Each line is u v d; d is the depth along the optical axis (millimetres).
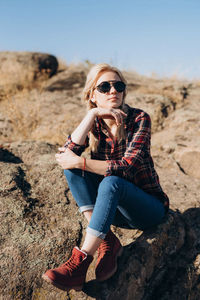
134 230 2387
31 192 2777
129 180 2068
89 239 1830
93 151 2246
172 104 5246
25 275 1984
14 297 1871
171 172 3666
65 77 7703
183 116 4812
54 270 1760
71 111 5305
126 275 1983
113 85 2178
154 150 4168
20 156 3496
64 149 2146
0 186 2750
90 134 2217
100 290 1888
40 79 7543
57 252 2164
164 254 2270
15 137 4836
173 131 4543
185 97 5703
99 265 1911
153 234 2207
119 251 2062
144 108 5000
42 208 2592
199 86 6590
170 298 2105
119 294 1900
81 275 1793
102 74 2242
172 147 4062
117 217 2254
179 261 2318
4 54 8133
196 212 2793
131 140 2107
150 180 2158
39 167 3184
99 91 2203
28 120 5098
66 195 2777
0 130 4922
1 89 6895
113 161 2006
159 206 2168
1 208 2506
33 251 2150
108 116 2125
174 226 2424
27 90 6789
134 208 2021
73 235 2326
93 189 2117
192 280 2191
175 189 3230
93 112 2121
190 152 3771
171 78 7453
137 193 1980
